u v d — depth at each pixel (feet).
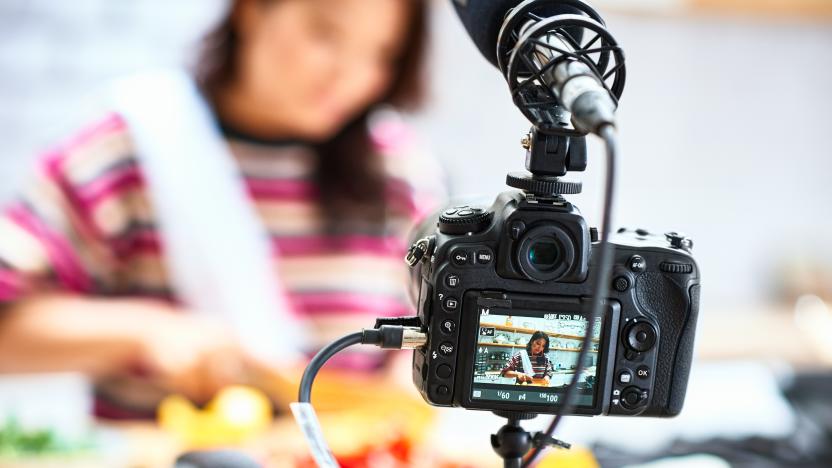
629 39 9.80
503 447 2.94
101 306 5.77
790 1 9.85
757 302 10.61
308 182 6.36
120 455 4.58
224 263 6.04
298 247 6.37
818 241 10.25
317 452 2.77
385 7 5.74
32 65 8.35
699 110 10.16
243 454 3.42
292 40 5.79
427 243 2.92
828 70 10.41
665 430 5.21
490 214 2.91
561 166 2.84
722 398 5.93
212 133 6.13
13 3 8.21
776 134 10.44
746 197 10.50
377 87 6.14
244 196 6.18
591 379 2.93
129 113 5.98
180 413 5.00
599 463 4.64
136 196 6.00
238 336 5.80
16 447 4.57
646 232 3.11
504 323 2.88
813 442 4.91
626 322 2.93
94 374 5.81
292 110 6.03
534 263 2.87
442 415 5.24
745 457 4.72
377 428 4.50
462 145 9.46
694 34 9.96
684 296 2.96
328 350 2.86
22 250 5.65
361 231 6.49
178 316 5.82
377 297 6.58
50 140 6.47
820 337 8.99
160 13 8.56
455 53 9.27
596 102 2.53
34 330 5.56
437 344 2.89
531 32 2.67
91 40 8.45
